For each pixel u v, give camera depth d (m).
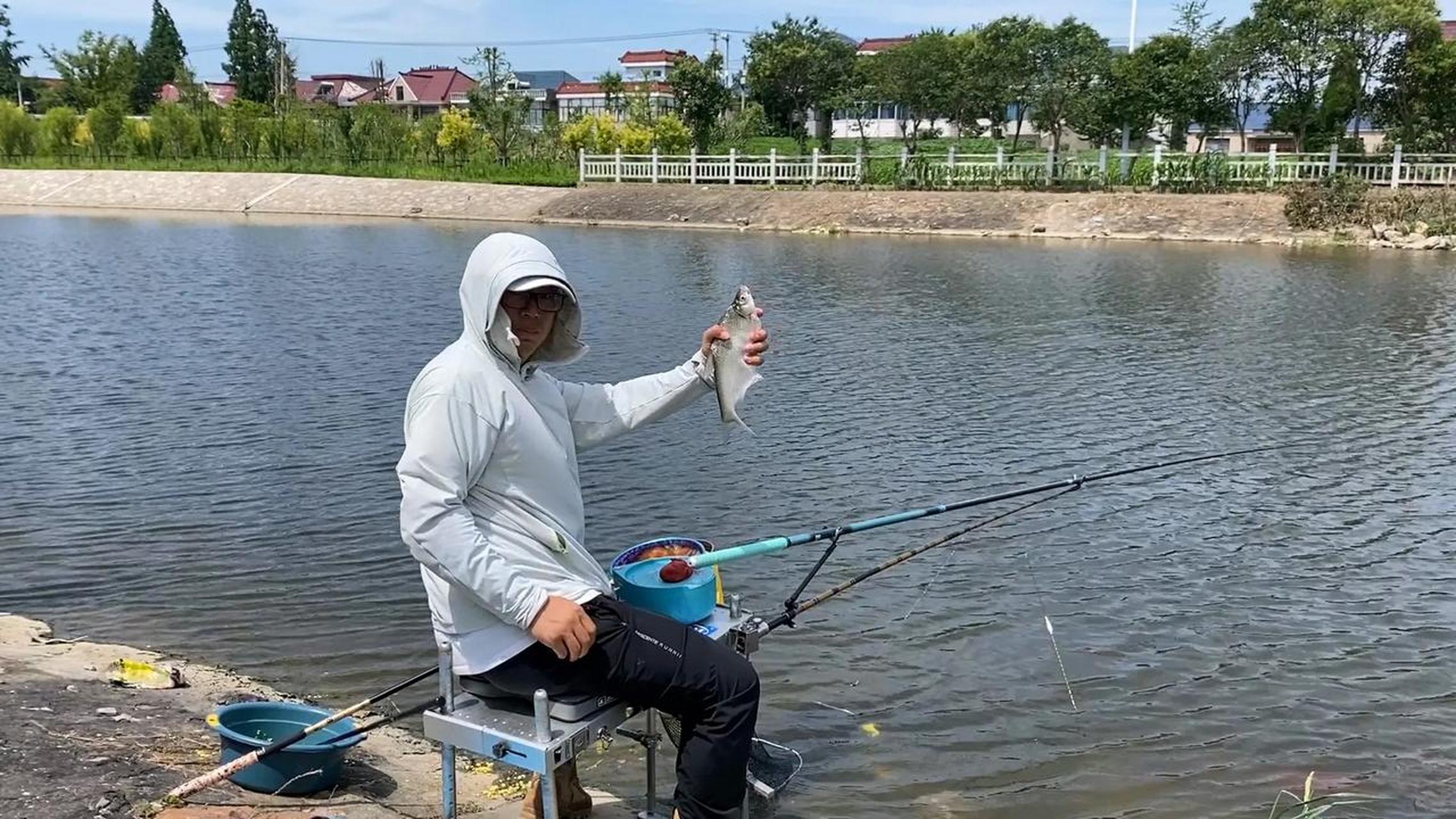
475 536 2.60
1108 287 16.91
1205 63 29.31
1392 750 4.20
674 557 3.26
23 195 39.00
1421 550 6.18
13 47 79.44
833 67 43.19
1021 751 4.20
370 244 23.94
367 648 5.04
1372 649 5.01
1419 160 25.16
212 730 3.96
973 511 6.82
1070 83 32.28
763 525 6.61
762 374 10.68
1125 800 3.88
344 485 7.28
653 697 2.74
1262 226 24.02
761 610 5.40
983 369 10.97
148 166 42.75
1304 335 12.67
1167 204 25.61
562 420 2.88
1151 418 9.02
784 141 42.94
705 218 29.50
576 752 2.71
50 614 5.37
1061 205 26.45
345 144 42.34
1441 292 15.89
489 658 2.74
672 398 3.20
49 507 6.82
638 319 13.91
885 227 27.03
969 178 29.62
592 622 2.66
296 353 11.54
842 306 15.06
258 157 43.25
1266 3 28.17
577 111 49.56
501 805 3.55
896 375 10.67
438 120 42.81
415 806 3.51
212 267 19.34
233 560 6.04
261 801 3.31
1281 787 3.96
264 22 82.38
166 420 8.85
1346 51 27.16
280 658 4.93
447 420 2.61
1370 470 7.59
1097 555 6.11
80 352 11.51
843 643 5.08
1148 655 4.97
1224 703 4.55
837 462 7.83
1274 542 6.30
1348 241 22.62
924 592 5.62
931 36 38.66
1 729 3.75
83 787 3.31
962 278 18.09
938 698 4.59
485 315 2.64
